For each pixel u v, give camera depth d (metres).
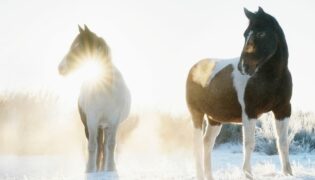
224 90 7.84
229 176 8.26
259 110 7.57
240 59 7.21
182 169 10.14
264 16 7.24
